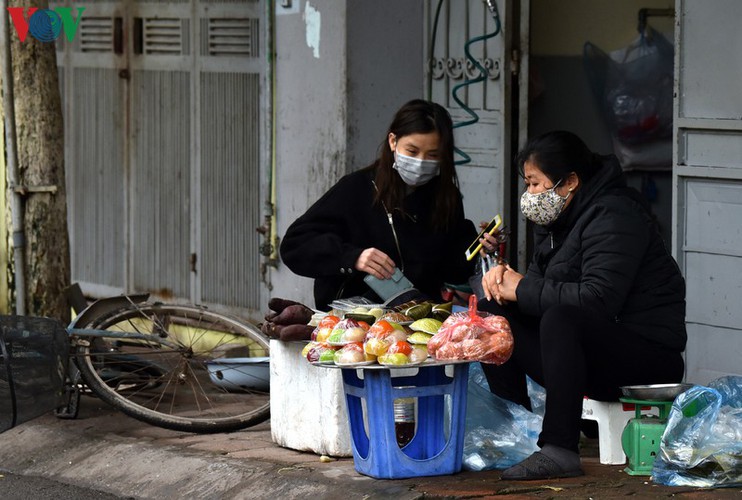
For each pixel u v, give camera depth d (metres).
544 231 8.25
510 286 7.78
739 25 9.27
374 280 8.41
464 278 8.89
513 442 8.23
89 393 10.56
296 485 7.91
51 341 9.61
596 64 10.99
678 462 7.38
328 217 8.73
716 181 9.52
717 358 9.63
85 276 14.95
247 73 12.63
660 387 7.54
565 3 11.05
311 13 11.37
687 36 9.56
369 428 7.71
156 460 8.93
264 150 12.02
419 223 8.70
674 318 7.88
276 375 8.92
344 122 11.12
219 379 10.76
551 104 11.19
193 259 13.44
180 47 13.39
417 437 7.86
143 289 14.13
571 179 7.77
